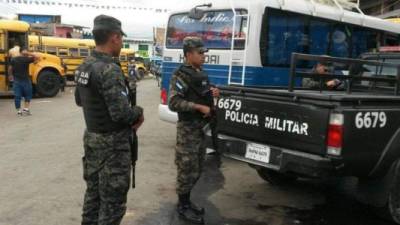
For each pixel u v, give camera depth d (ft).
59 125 33.81
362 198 14.84
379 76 17.79
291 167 13.44
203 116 14.37
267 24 23.98
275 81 24.85
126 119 10.77
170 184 18.93
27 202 16.21
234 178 20.31
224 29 24.48
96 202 11.65
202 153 14.70
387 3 71.92
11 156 23.24
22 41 51.21
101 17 10.85
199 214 14.93
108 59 10.83
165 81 27.22
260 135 14.66
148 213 15.53
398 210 14.60
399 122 13.92
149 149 25.81
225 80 24.49
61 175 19.77
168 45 27.20
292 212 16.19
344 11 30.22
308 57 14.40
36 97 55.47
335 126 12.49
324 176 12.73
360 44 32.07
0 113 40.24
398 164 14.08
